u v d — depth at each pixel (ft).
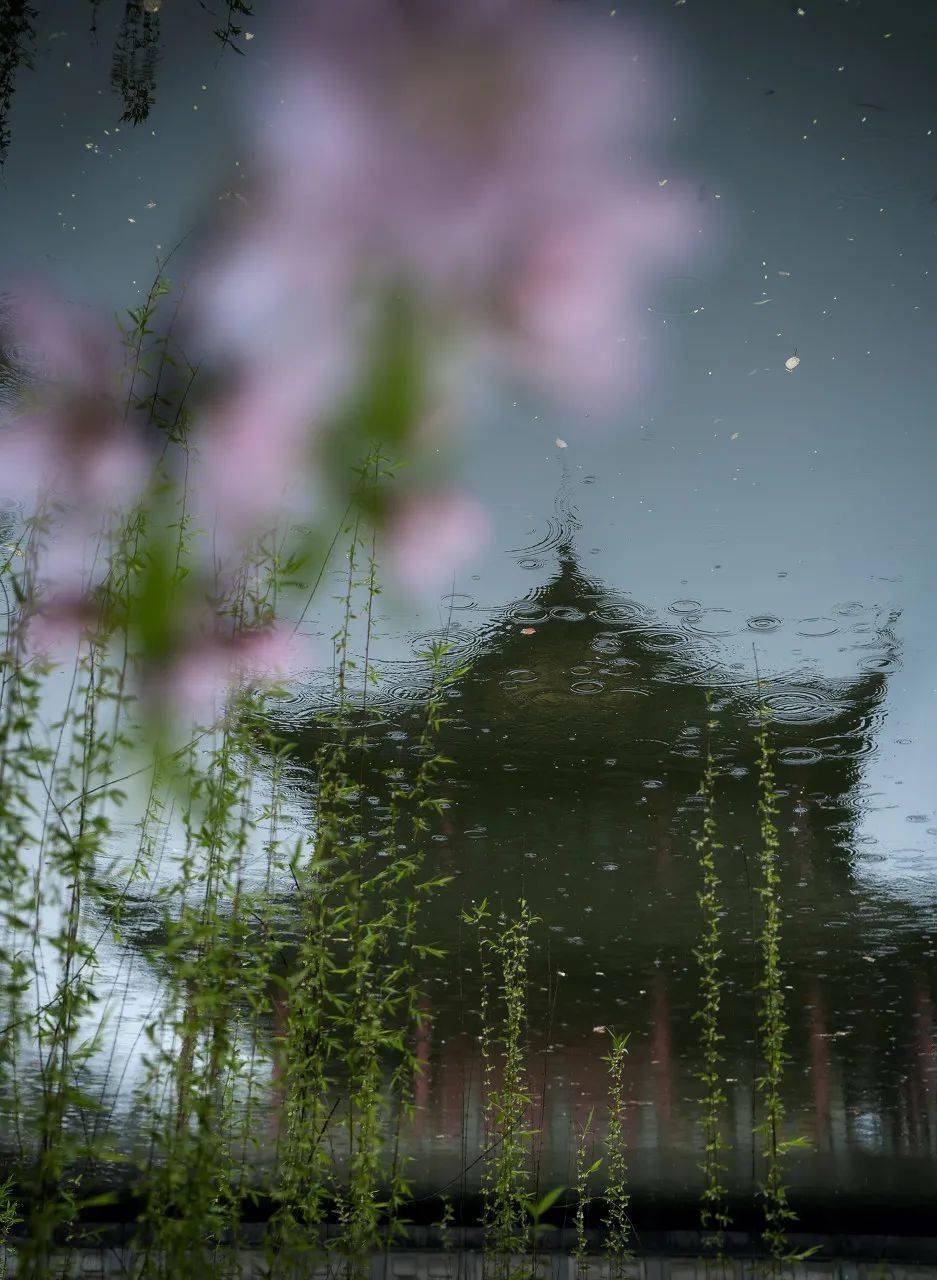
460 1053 20.59
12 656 6.24
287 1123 8.14
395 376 6.49
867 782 17.28
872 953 20.27
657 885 18.66
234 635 6.79
